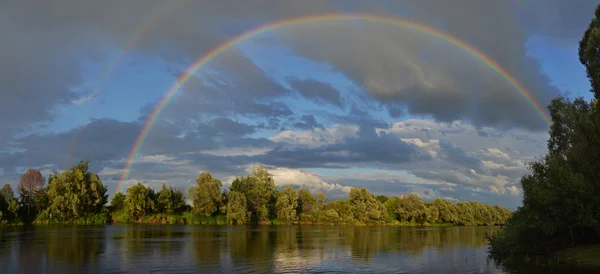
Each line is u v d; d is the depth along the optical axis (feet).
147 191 529.04
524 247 179.73
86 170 485.56
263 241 253.24
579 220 143.43
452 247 225.35
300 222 613.93
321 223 612.70
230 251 187.62
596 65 157.89
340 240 272.51
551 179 152.15
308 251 193.26
